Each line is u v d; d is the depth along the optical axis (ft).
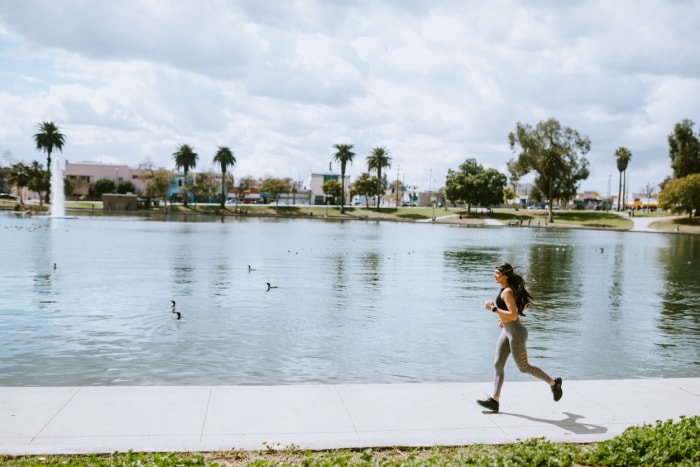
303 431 22.07
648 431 21.21
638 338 46.91
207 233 191.21
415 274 90.99
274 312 55.88
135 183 553.64
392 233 227.81
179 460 18.44
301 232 214.48
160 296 64.08
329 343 43.52
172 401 25.18
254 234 192.44
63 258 103.09
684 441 20.35
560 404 26.16
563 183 391.45
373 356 39.91
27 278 77.10
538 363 38.75
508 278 25.63
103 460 18.48
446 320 53.26
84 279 76.95
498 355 25.32
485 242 184.14
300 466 18.60
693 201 327.06
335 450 20.35
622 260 127.34
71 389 26.48
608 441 20.57
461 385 28.78
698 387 28.96
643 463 19.17
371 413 24.31
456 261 115.44
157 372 35.19
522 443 20.77
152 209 451.53
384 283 79.30
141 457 18.51
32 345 41.45
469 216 411.13
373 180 520.42
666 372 37.04
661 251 159.63
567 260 125.08
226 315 53.93
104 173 545.44
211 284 74.33
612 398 27.09
